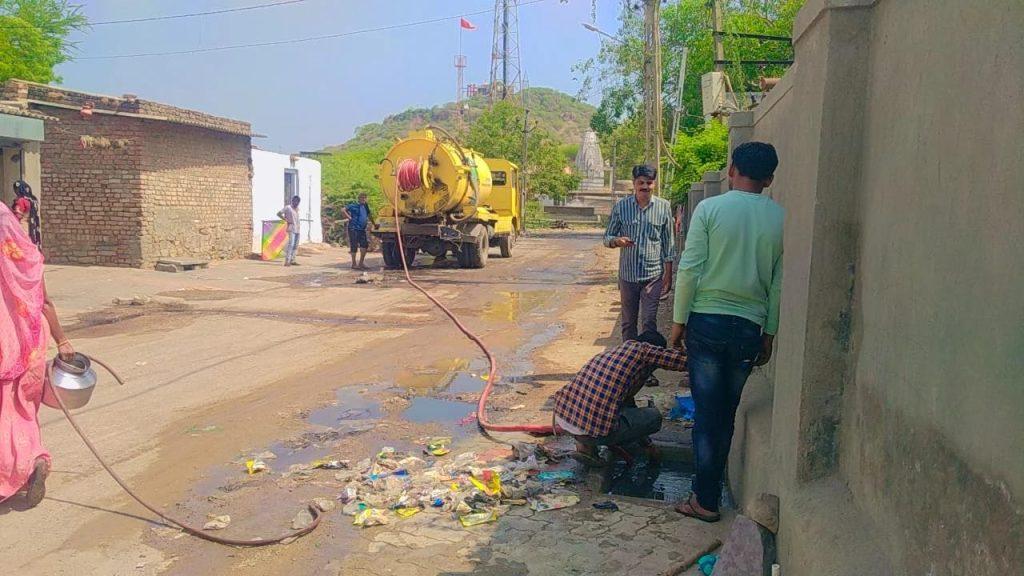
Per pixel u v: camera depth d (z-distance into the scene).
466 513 4.30
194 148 19.34
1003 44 1.80
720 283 3.99
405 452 5.44
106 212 17.50
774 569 3.23
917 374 2.28
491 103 55.34
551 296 14.50
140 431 5.89
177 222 18.77
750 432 4.20
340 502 4.52
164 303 12.28
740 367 4.09
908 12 2.50
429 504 4.46
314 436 5.80
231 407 6.57
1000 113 1.80
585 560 3.78
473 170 19.16
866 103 2.94
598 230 51.16
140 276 15.89
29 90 16.28
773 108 5.21
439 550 3.90
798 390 3.15
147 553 3.90
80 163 17.44
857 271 2.98
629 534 4.07
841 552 2.61
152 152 17.73
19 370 4.24
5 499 4.32
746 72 19.56
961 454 1.95
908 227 2.42
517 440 5.71
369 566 3.74
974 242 1.92
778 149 4.87
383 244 19.36
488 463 5.16
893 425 2.47
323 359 8.53
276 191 24.23
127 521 4.28
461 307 12.84
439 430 5.96
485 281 16.92
